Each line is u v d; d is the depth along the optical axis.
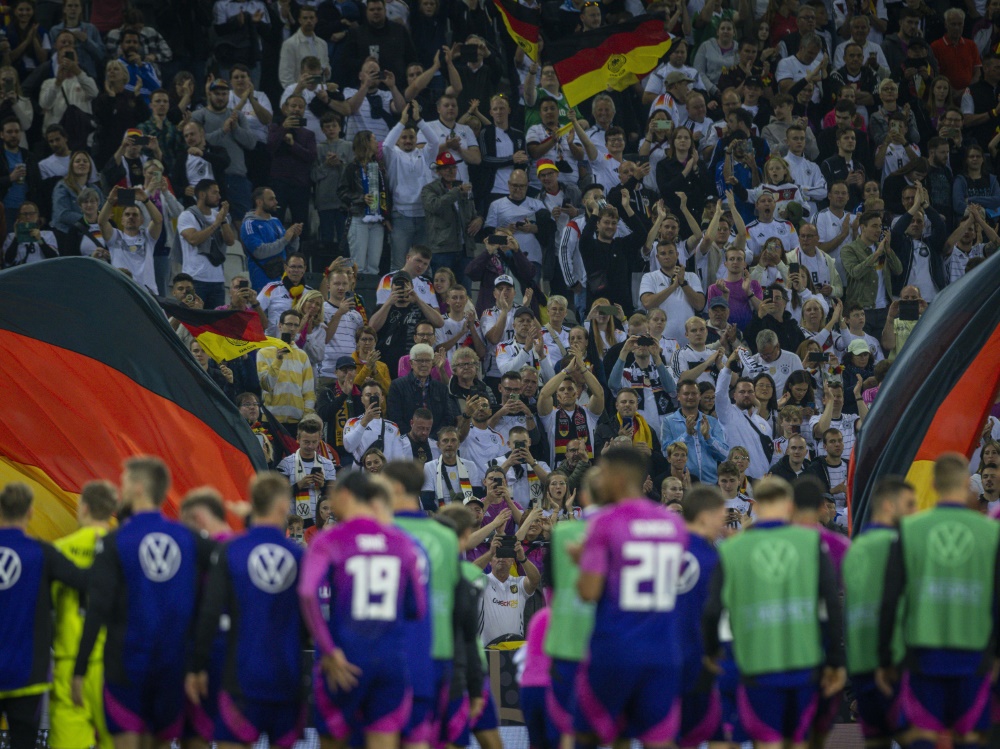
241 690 25.02
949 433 41.00
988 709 26.77
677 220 61.78
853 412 54.69
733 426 52.56
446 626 26.84
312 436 46.84
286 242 57.78
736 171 64.44
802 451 50.62
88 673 29.20
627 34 65.88
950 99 75.00
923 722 26.53
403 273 54.81
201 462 40.66
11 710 27.98
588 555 23.17
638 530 23.30
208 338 47.59
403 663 24.28
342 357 51.78
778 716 26.38
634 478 23.86
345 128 63.12
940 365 41.69
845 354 56.16
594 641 23.36
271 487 25.66
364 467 45.00
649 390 53.19
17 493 28.08
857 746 35.94
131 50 63.09
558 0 73.38
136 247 55.25
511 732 38.16
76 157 56.94
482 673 27.88
